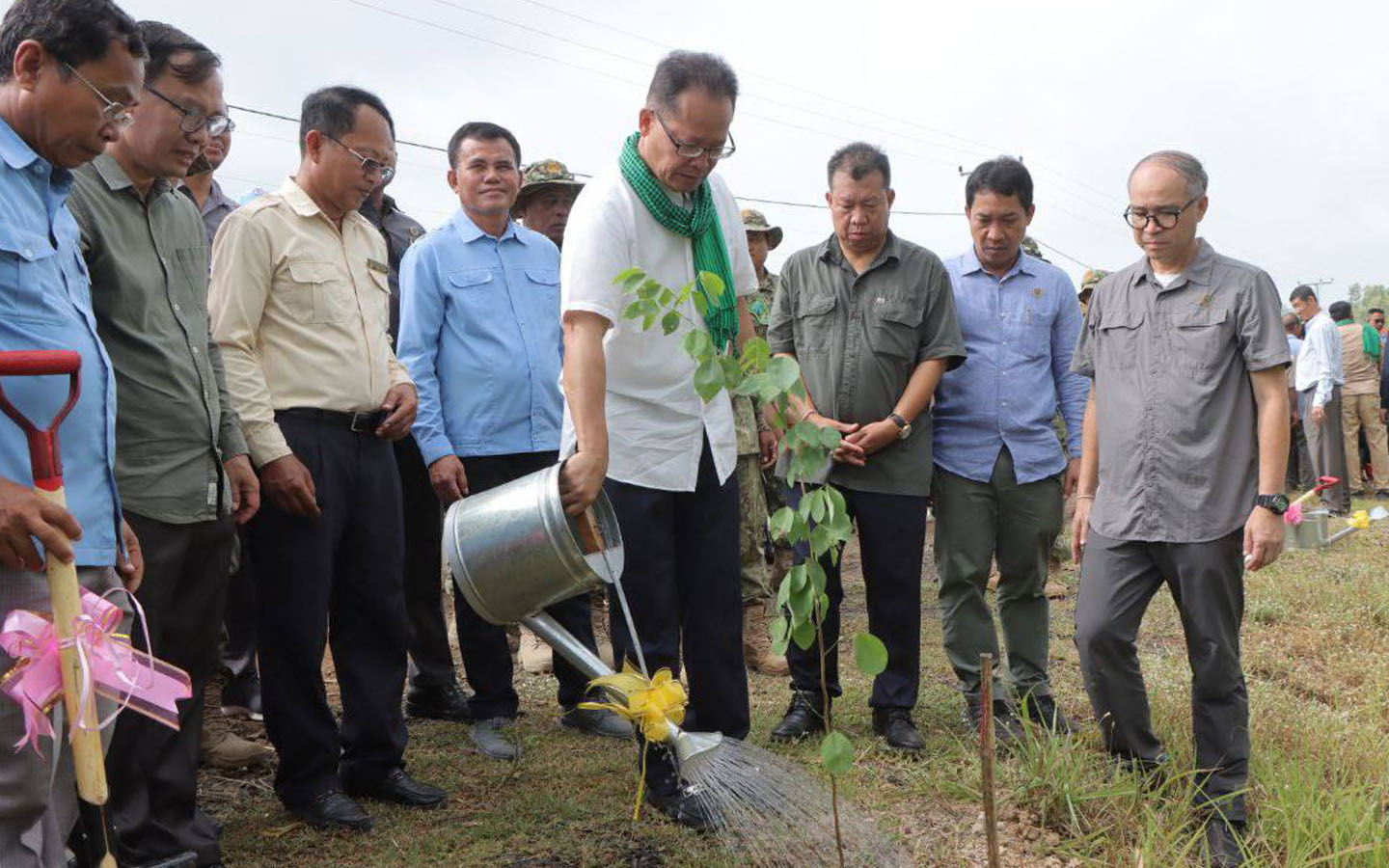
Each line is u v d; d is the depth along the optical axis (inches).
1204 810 141.0
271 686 134.7
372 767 143.1
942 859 131.2
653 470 132.6
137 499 112.6
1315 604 271.6
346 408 136.9
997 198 174.6
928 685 200.1
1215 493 141.6
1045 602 177.0
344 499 138.3
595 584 120.7
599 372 123.8
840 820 121.6
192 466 116.0
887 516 166.1
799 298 176.4
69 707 80.4
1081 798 141.9
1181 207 141.5
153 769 117.9
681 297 105.0
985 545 173.2
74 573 82.0
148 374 113.0
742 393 101.0
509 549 112.6
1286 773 149.3
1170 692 189.6
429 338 174.2
